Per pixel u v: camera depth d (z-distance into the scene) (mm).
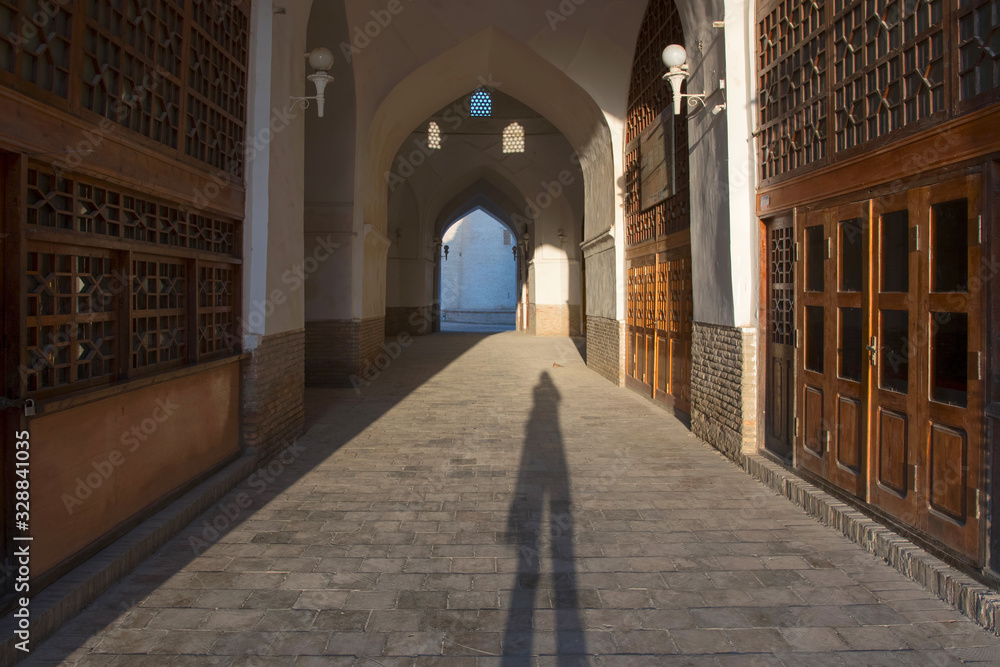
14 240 2393
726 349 5285
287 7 5309
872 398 3490
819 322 4059
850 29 3652
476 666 2342
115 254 3184
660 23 7480
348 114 8914
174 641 2490
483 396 8703
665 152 7305
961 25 2799
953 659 2375
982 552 2699
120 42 3094
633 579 3068
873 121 3463
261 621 2654
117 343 3201
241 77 4719
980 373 2691
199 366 3961
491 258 35531
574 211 19500
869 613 2723
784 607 2783
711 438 5746
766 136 4734
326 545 3484
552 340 18609
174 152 3664
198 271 4039
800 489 4094
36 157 2516
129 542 3172
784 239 4547
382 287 11836
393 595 2896
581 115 10258
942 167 2920
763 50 4754
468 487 4574
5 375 2395
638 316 8875
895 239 3297
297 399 5969
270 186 4926
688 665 2350
